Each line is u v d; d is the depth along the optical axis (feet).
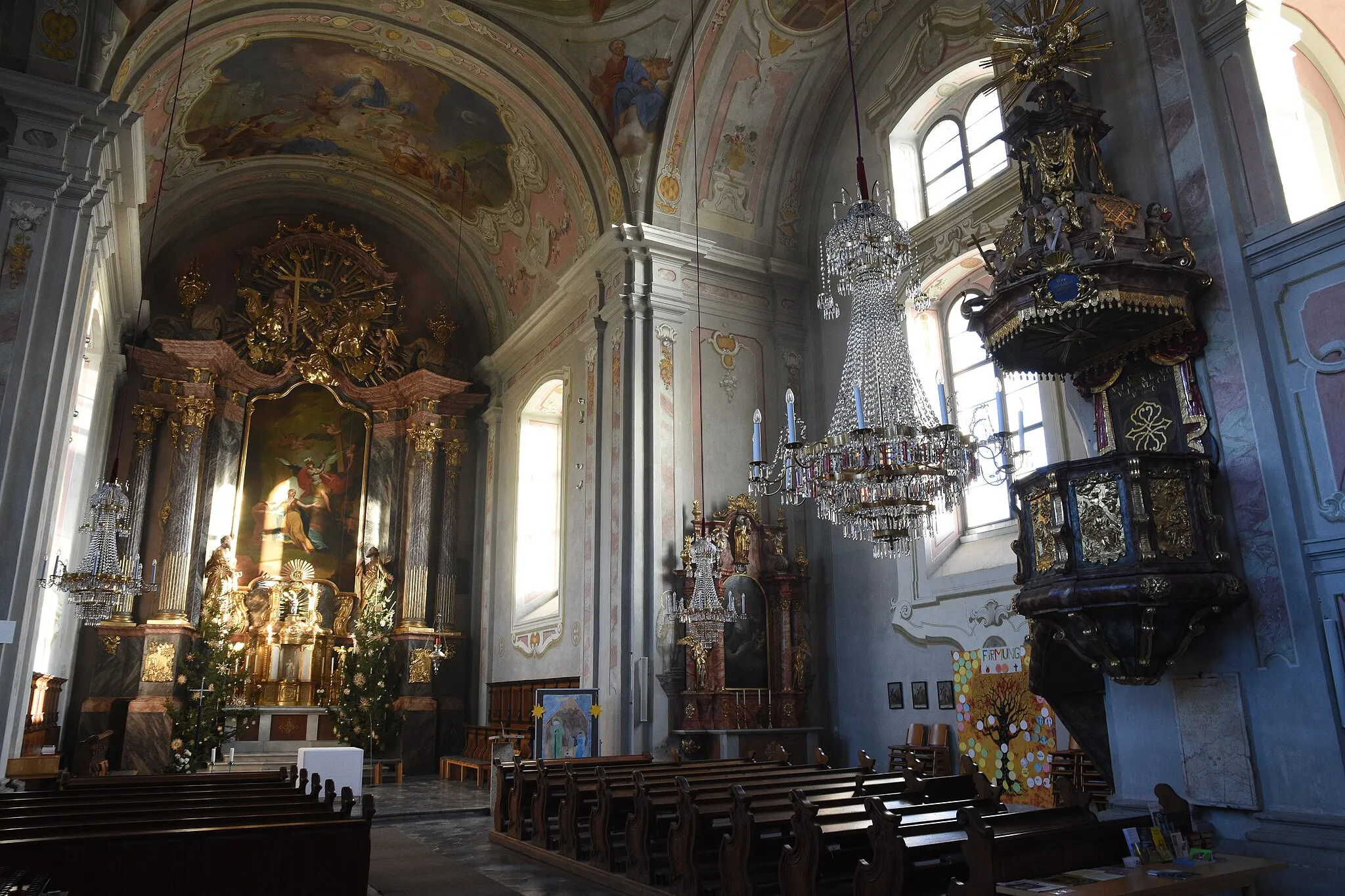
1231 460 22.61
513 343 59.31
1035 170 25.11
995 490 38.11
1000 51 27.37
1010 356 25.72
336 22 44.57
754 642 42.22
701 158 46.78
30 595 29.22
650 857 24.13
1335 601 20.39
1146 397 24.53
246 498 58.85
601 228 47.52
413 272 67.41
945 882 20.74
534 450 59.41
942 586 37.65
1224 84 24.48
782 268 48.24
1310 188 23.57
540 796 29.84
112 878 15.60
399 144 56.70
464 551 63.16
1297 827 20.21
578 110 46.32
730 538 43.11
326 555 60.18
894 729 39.42
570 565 48.91
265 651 55.88
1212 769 22.03
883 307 27.14
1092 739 25.43
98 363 48.19
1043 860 17.39
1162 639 21.45
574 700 40.83
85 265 33.55
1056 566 22.44
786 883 19.83
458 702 59.31
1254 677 21.52
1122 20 26.89
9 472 29.17
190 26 39.24
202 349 55.72
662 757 39.65
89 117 32.27
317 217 64.64
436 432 62.64
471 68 47.06
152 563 51.60
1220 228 23.62
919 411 27.27
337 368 62.90
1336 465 20.93
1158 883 16.42
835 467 24.48
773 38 44.45
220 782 26.66
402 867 27.94
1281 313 22.38
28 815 18.69
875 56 45.78
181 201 57.26
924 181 43.42
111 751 49.65
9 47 31.89
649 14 43.21
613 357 46.03
